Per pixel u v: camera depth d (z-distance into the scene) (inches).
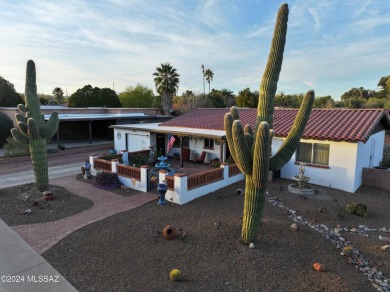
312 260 285.1
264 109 292.0
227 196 490.9
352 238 339.0
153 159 772.0
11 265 273.9
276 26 278.4
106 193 508.4
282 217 396.2
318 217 397.7
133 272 261.7
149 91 2379.4
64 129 1336.1
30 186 548.1
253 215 301.0
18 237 334.3
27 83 485.7
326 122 598.2
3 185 572.1
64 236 336.8
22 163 815.1
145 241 321.7
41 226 365.7
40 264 275.4
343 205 449.7
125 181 550.3
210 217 390.6
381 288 242.2
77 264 275.4
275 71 285.1
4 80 1589.6
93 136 1445.6
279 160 299.3
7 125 1106.7
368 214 414.3
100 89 1827.0
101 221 381.7
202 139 785.6
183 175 451.5
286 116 707.4
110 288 237.9
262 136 256.2
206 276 255.9
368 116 583.8
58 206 438.0
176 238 327.6
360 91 2517.2
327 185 554.3
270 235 333.1
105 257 288.2
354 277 257.6
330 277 256.1
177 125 847.1
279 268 269.3
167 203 454.9
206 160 776.9
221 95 2372.0
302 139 572.1
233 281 249.3
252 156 284.2
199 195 487.2
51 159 884.0
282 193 507.5
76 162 832.9
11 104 1605.6
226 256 288.8
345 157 524.1
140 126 888.3
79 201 462.3
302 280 251.9
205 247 306.8
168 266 271.9
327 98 2075.5
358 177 542.0
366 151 575.8
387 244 321.7
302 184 522.0
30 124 471.8
